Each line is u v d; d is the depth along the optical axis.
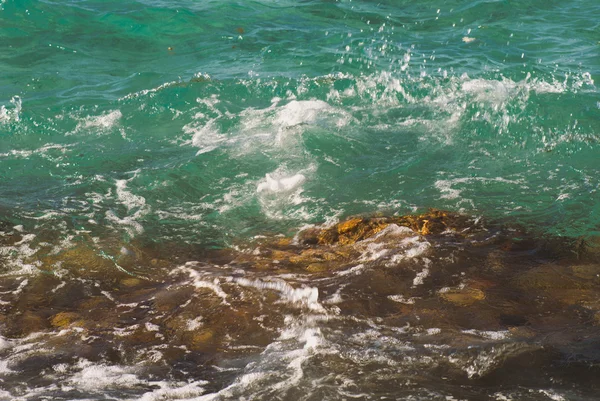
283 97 9.50
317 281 5.88
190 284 5.94
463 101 9.27
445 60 10.39
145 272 6.18
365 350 4.91
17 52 10.63
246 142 8.48
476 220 6.92
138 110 9.21
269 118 9.01
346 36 11.26
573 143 8.35
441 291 5.69
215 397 4.46
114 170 7.96
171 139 8.62
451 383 4.54
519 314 5.34
